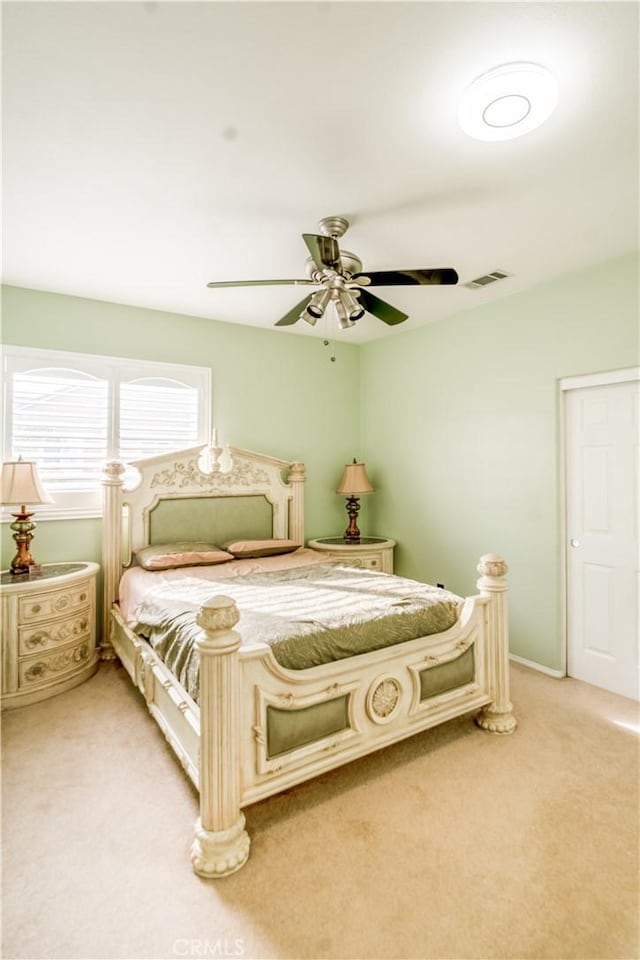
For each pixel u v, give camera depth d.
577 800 1.90
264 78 1.45
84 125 1.66
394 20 1.26
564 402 3.09
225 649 1.58
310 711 1.82
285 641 1.83
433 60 1.39
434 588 2.63
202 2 1.20
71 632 2.88
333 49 1.35
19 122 1.65
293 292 3.26
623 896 1.46
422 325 4.09
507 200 2.16
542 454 3.16
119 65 1.40
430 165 1.90
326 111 1.59
